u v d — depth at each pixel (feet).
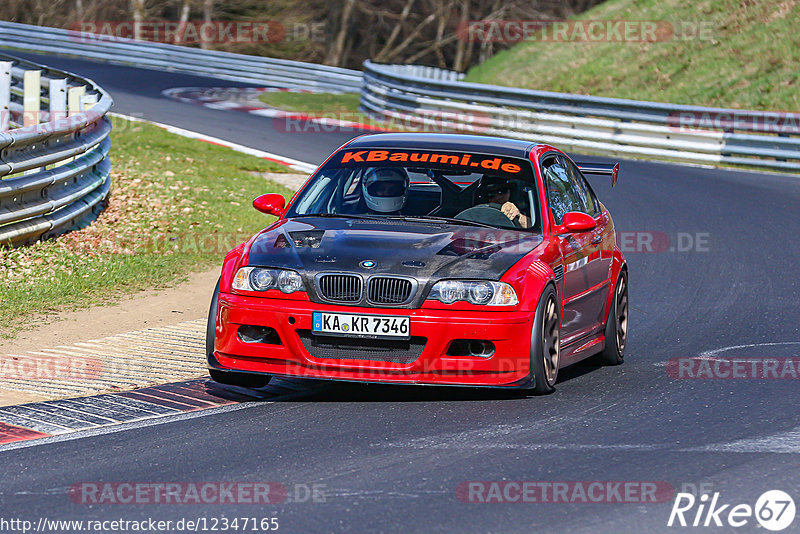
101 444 67.51
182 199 174.09
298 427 71.92
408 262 77.46
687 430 72.49
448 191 89.30
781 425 74.23
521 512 55.47
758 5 361.10
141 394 80.84
